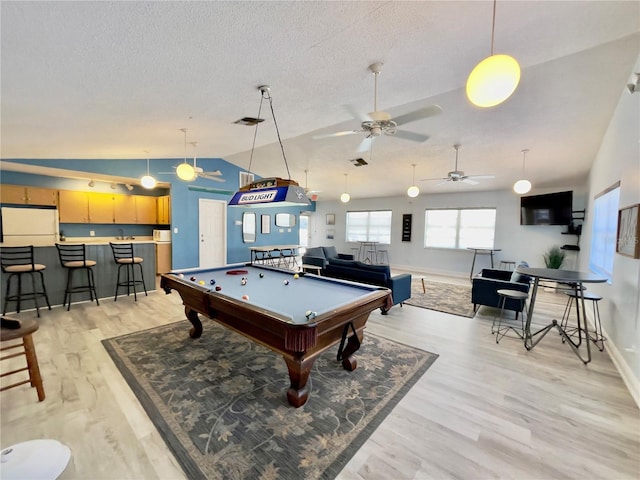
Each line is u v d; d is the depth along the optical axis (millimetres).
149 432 1865
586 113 3758
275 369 2689
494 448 1767
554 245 6711
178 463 1630
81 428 1885
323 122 4250
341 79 2625
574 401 2244
